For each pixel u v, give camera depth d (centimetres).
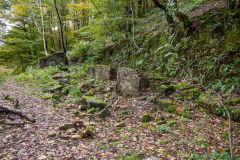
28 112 480
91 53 1274
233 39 592
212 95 534
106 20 1033
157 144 345
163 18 1148
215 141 339
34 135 358
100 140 373
